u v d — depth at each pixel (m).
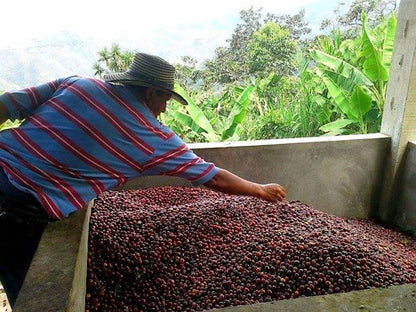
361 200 4.45
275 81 9.33
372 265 2.43
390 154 4.29
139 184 3.86
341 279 2.29
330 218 3.29
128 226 2.76
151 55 2.05
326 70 5.92
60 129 1.87
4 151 1.89
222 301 2.22
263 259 2.48
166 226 2.82
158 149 1.97
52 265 1.63
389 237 3.95
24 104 2.04
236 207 3.15
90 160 1.89
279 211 3.19
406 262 2.76
